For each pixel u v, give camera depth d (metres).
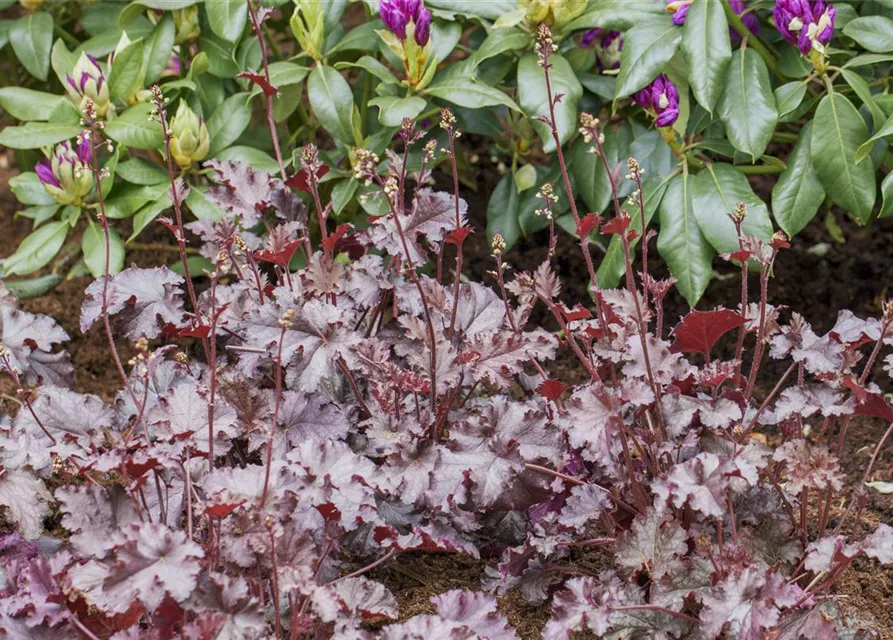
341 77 2.24
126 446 1.93
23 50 2.35
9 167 2.66
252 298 2.07
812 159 2.16
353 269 2.07
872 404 1.96
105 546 1.86
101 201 1.98
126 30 2.34
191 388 1.98
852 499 2.12
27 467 1.98
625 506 1.99
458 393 2.08
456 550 1.99
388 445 1.99
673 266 2.21
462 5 2.22
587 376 2.29
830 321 2.34
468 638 1.89
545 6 2.19
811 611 1.92
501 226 2.33
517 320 2.06
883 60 2.15
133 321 2.05
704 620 1.88
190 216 2.44
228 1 2.23
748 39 2.21
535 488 1.99
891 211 2.14
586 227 1.97
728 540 1.98
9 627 1.89
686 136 2.25
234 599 1.87
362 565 2.05
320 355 2.00
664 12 2.21
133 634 1.87
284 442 1.99
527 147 2.33
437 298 2.04
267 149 2.36
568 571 2.01
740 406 2.00
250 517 1.89
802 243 2.43
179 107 2.24
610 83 2.29
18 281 2.39
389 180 1.95
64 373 2.12
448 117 1.98
